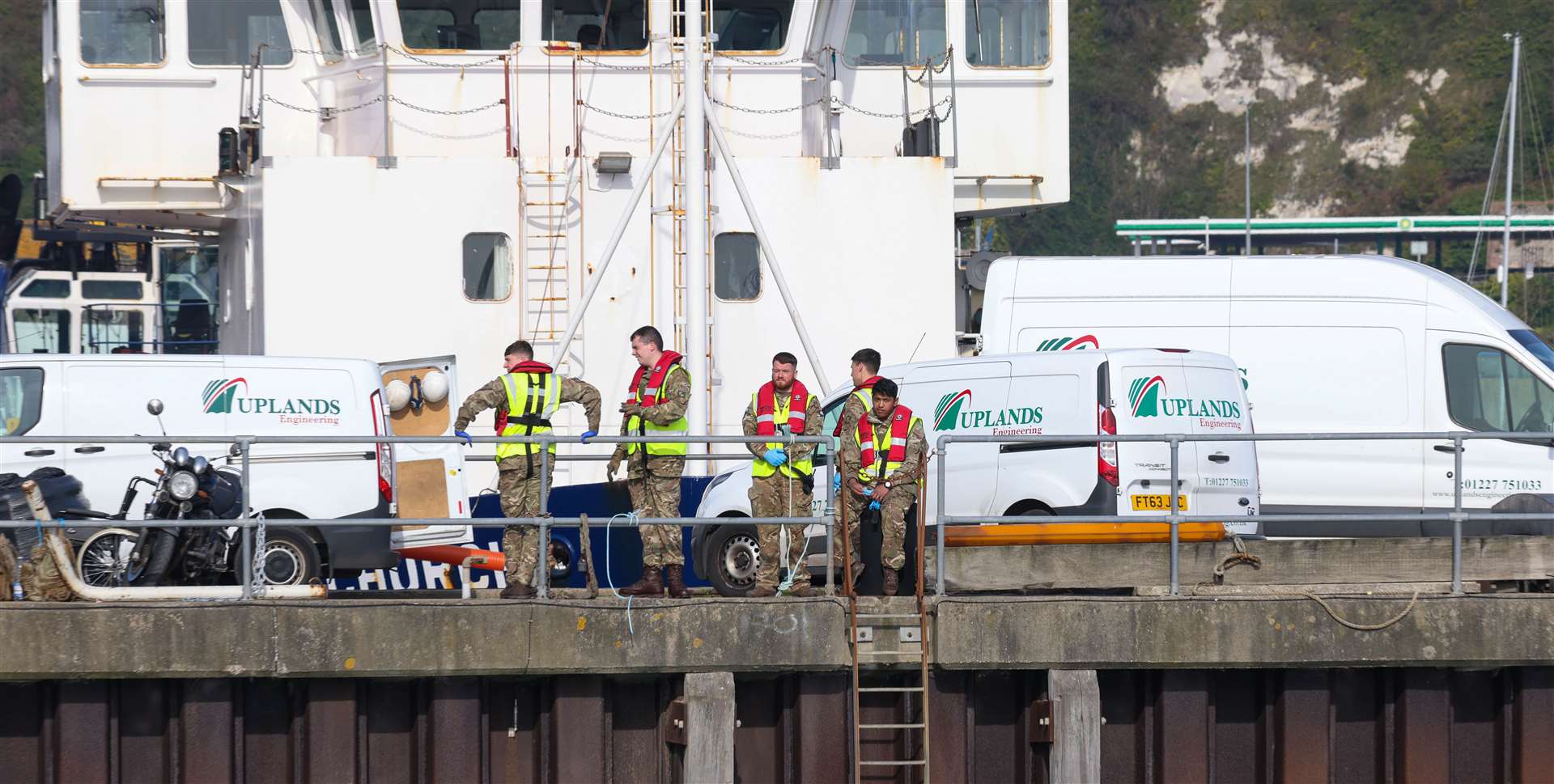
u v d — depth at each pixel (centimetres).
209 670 3941
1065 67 7469
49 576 4006
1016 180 7469
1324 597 4219
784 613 4122
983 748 4284
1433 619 4231
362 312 6556
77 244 11425
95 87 7056
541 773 4175
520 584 4278
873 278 6769
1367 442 6069
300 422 5034
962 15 7444
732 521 4166
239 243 7194
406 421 6419
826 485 4941
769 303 6744
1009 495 5053
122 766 4050
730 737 4069
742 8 7025
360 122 6981
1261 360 6116
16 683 4022
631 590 4338
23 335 11050
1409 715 4309
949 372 5312
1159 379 5003
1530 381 6019
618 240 6359
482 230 6625
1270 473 6097
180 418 4962
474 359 6612
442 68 6881
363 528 4975
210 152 7106
